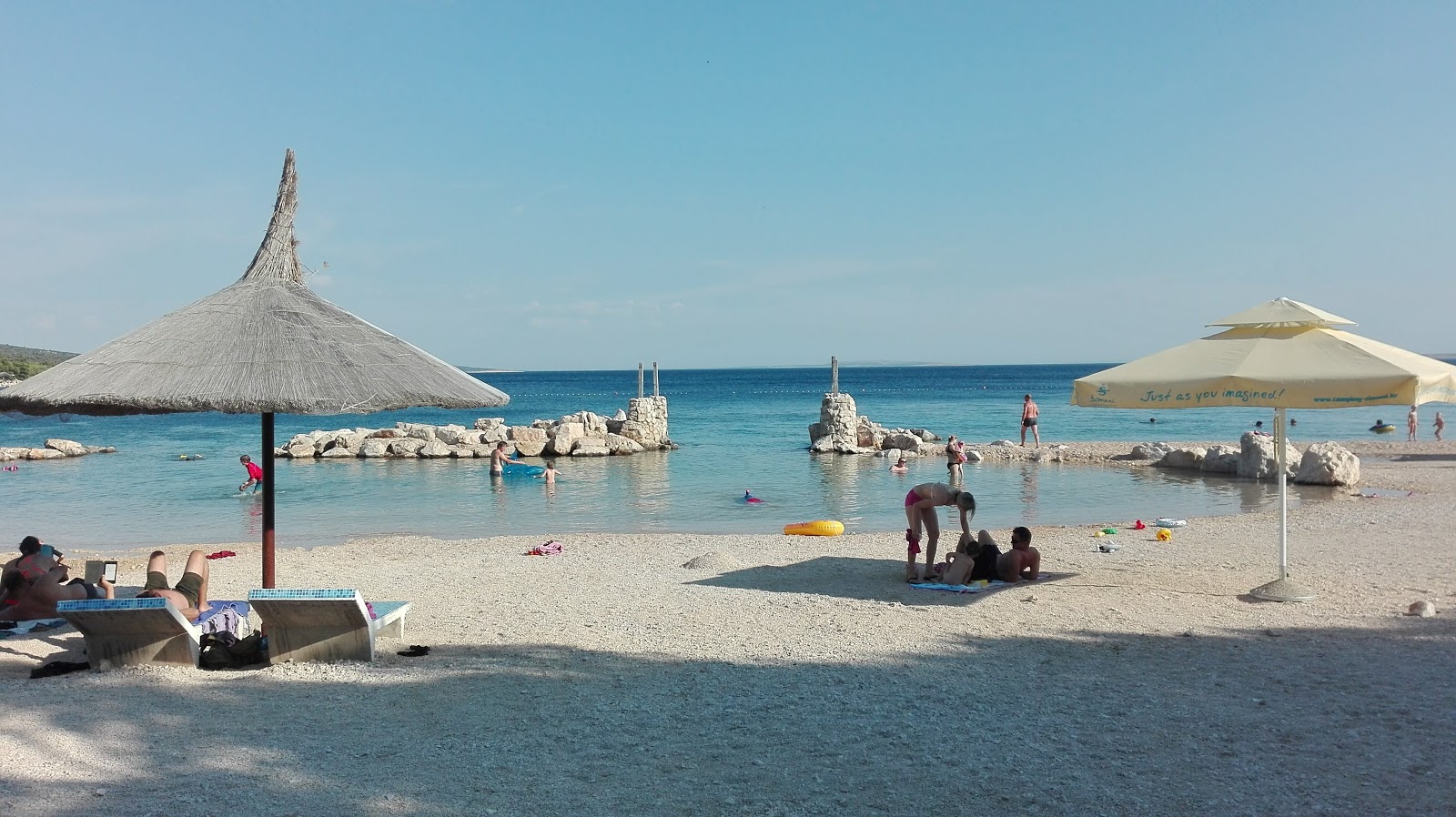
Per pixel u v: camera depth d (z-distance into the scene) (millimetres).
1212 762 4910
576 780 4754
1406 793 4484
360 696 6215
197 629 7113
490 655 7363
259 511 19797
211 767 4922
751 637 7914
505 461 26547
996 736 5359
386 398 7004
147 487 24391
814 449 33406
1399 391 7242
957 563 10102
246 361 6961
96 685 6504
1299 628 7914
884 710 5879
